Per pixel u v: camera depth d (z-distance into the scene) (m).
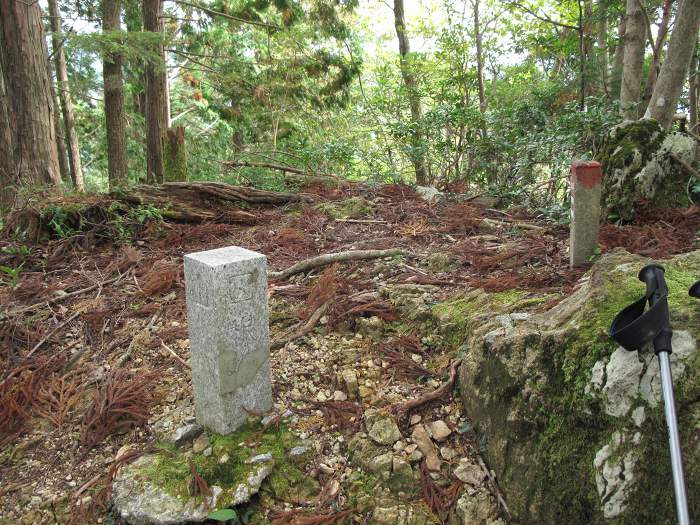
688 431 1.71
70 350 3.45
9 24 7.00
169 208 5.55
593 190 3.23
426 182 8.40
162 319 3.73
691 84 7.81
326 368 3.04
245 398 2.59
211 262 2.35
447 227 4.88
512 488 2.16
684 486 1.46
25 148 7.26
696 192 4.36
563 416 2.04
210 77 13.05
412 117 9.55
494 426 2.34
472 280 3.54
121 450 2.63
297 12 12.45
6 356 3.38
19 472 2.57
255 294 2.51
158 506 2.23
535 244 4.01
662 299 1.72
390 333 3.27
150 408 2.87
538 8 9.98
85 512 2.32
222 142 16.86
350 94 13.51
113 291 4.17
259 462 2.40
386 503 2.25
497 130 7.39
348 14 12.88
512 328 2.46
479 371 2.49
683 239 3.62
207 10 11.45
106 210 5.29
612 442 1.86
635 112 6.60
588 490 1.89
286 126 13.94
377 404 2.71
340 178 7.33
